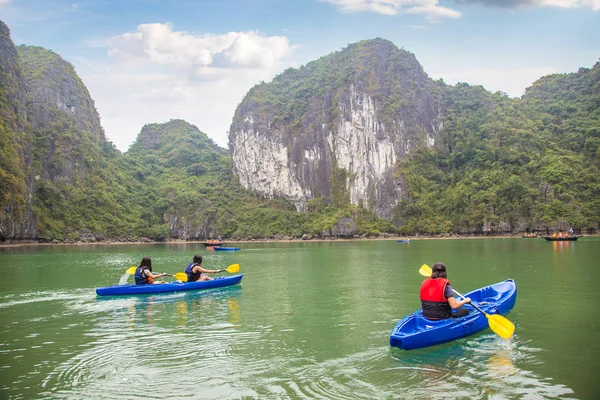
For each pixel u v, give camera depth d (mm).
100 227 110312
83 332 14438
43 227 94750
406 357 11398
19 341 13422
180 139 173125
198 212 133250
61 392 9547
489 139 120500
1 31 96188
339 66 146125
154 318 16406
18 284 25828
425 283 12969
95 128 138500
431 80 145500
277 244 95312
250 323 15461
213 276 30422
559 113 123562
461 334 12672
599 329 13914
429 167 125000
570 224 93312
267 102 151375
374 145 127688
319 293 21766
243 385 9812
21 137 89188
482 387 9531
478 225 103562
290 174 139500
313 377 10211
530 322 14812
